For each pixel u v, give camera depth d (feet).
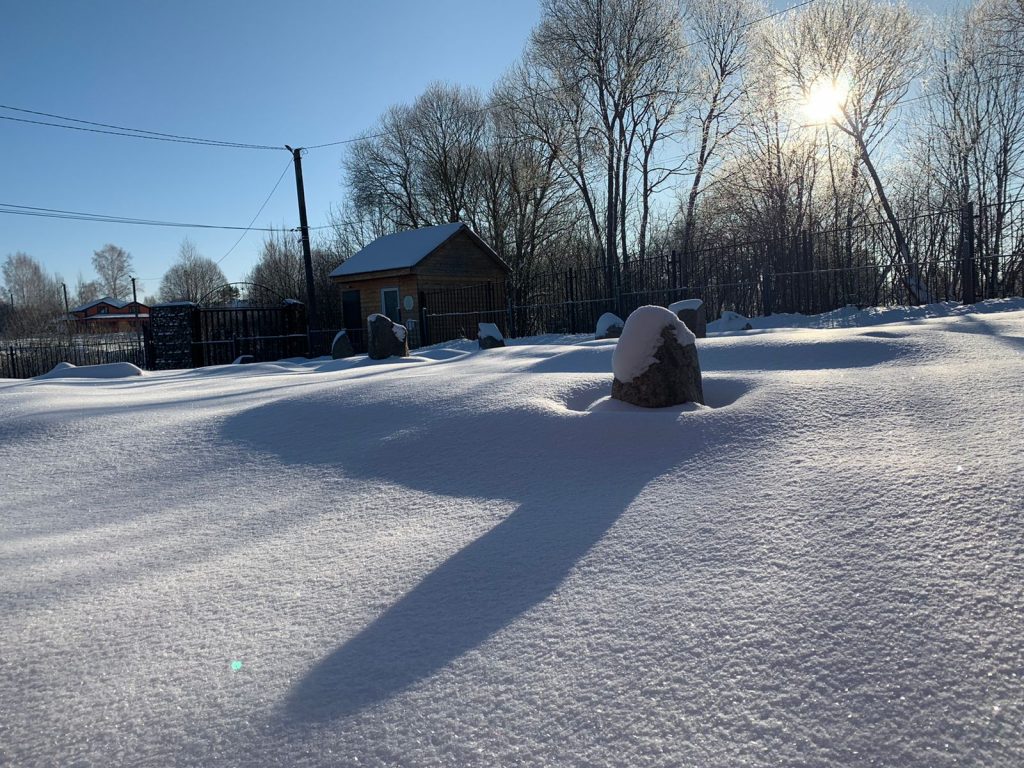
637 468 11.40
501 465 12.62
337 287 95.25
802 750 4.91
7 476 15.33
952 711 5.10
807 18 68.44
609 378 18.08
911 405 12.12
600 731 5.29
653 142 88.84
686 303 33.45
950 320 26.96
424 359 39.88
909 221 55.88
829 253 53.83
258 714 5.83
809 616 6.43
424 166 110.93
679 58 79.66
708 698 5.54
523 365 24.56
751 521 8.63
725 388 15.75
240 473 14.49
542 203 101.45
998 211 53.06
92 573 9.31
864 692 5.39
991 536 7.29
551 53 79.41
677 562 7.89
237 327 73.87
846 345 18.75
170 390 27.96
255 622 7.55
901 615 6.24
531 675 6.08
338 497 12.28
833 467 9.87
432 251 72.90
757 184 75.82
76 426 19.01
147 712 5.96
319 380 27.09
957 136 70.03
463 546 9.22
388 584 8.27
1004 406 11.35
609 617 6.90
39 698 6.26
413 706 5.79
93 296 288.71
